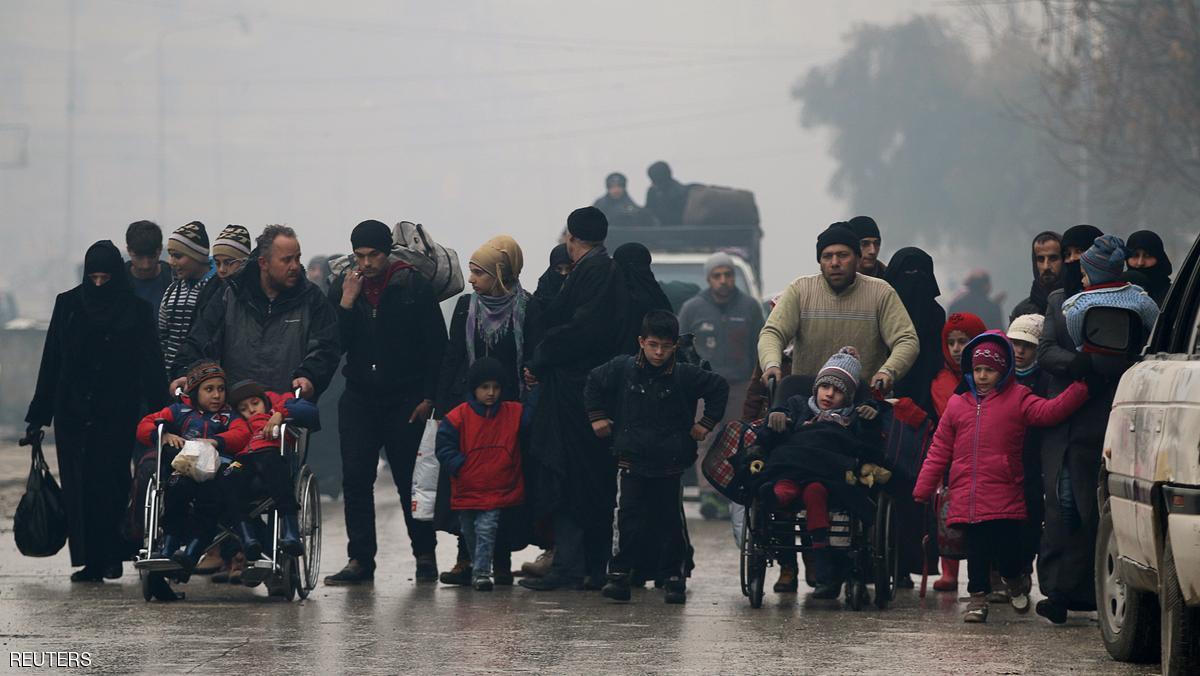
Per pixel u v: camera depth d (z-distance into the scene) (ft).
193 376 109.81
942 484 114.21
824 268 116.37
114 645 90.63
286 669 83.30
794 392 111.96
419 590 117.39
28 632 95.40
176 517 107.76
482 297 120.47
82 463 120.57
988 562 103.55
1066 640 95.35
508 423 117.19
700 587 120.98
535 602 110.52
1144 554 79.66
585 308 116.47
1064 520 101.09
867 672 83.30
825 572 112.27
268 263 118.73
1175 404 74.95
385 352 121.90
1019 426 102.94
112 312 120.78
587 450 116.26
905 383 121.49
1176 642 75.72
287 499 107.76
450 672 82.64
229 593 115.03
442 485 118.21
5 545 146.72
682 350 119.44
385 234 121.49
